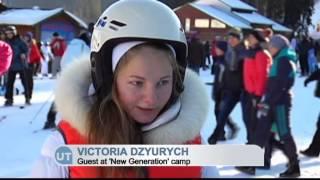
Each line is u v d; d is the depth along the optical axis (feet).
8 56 17.30
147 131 4.40
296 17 138.62
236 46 19.66
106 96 4.33
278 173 15.75
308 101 37.45
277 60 15.97
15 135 21.22
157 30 4.25
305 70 62.59
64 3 143.43
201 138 4.80
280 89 15.72
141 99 4.26
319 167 17.02
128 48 4.25
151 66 4.24
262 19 135.03
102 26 4.36
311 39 63.67
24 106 30.89
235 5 134.00
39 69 54.60
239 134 21.98
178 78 4.50
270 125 16.01
